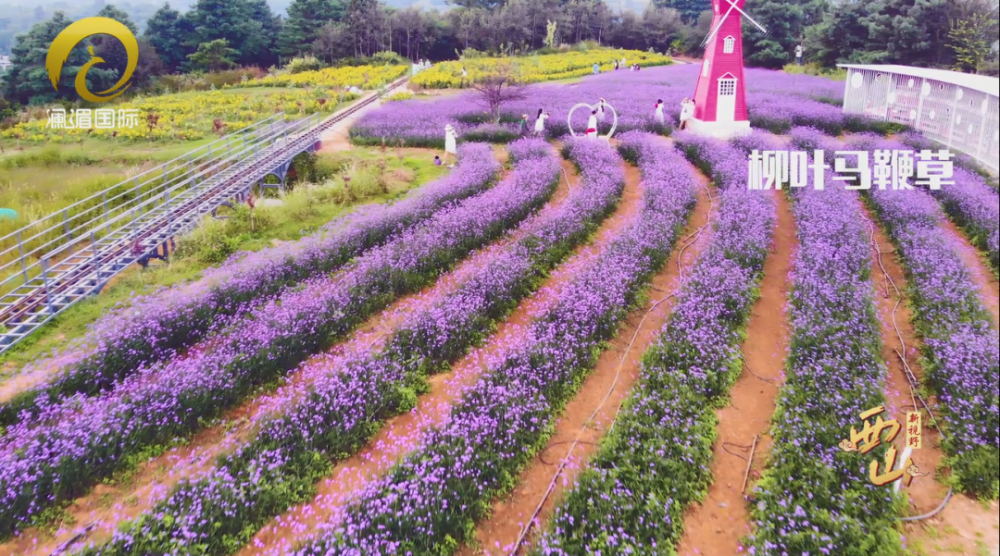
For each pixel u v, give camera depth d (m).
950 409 7.70
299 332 9.95
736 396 8.73
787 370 9.05
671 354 9.29
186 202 14.77
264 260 12.40
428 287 12.17
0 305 10.87
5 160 20.75
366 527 6.25
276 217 15.18
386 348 9.70
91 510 7.02
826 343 9.14
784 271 12.22
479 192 17.11
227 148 22.02
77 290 11.29
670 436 7.62
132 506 7.00
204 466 7.50
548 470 7.50
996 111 13.30
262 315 10.48
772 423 8.03
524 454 7.58
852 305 9.99
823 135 19.86
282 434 7.82
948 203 12.92
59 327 10.40
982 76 15.78
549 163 19.16
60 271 12.23
